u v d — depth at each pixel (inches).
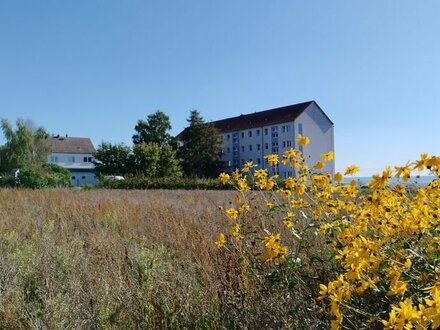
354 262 89.1
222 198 546.6
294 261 119.5
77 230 267.6
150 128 2829.7
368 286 91.7
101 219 322.0
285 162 156.9
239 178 168.1
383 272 100.3
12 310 133.0
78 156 3120.1
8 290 146.8
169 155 2496.3
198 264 163.9
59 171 1758.1
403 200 116.9
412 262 98.3
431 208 111.9
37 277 161.6
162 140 2837.1
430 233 107.3
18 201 490.3
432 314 62.1
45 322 124.0
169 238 228.1
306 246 129.9
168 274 158.9
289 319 113.7
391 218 107.2
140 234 261.4
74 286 149.2
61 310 129.0
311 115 2596.0
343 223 124.7
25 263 177.0
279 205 146.3
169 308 129.3
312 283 121.4
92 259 189.2
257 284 131.6
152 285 142.6
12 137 2472.9
